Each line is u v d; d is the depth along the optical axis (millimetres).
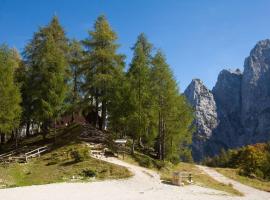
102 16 54969
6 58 47750
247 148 97438
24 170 38000
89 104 54406
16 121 48500
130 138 56469
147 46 53188
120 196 25641
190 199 26969
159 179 36562
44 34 54906
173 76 49438
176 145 52438
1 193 23734
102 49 53156
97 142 48719
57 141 49719
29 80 51375
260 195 39219
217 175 56312
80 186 28812
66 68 55094
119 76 51906
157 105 47531
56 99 48656
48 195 23984
